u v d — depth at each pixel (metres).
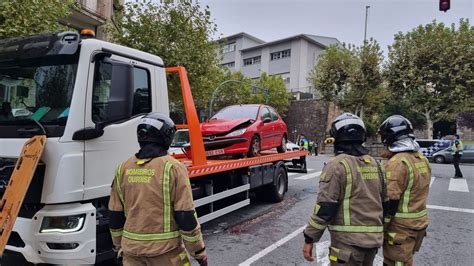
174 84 10.34
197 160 5.69
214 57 16.83
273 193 8.88
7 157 3.67
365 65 29.81
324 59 33.75
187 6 14.84
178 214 2.48
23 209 3.62
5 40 4.03
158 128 2.59
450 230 6.84
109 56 3.90
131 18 14.64
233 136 7.21
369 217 2.80
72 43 3.63
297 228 6.82
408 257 3.32
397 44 28.50
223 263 5.02
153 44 14.03
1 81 3.99
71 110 3.57
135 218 2.50
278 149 9.41
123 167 2.66
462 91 25.97
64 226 3.49
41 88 3.77
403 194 3.29
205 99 17.38
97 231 3.87
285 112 39.00
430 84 27.97
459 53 26.20
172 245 2.51
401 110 35.16
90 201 3.81
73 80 3.65
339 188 2.81
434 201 9.59
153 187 2.49
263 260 5.15
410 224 3.28
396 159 3.32
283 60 52.12
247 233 6.48
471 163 22.94
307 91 48.81
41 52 3.73
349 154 2.93
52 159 3.47
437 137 37.25
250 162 7.30
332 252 2.87
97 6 17.94
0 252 3.10
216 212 6.31
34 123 3.56
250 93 36.75
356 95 30.89
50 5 8.33
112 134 3.97
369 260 2.91
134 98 4.37
